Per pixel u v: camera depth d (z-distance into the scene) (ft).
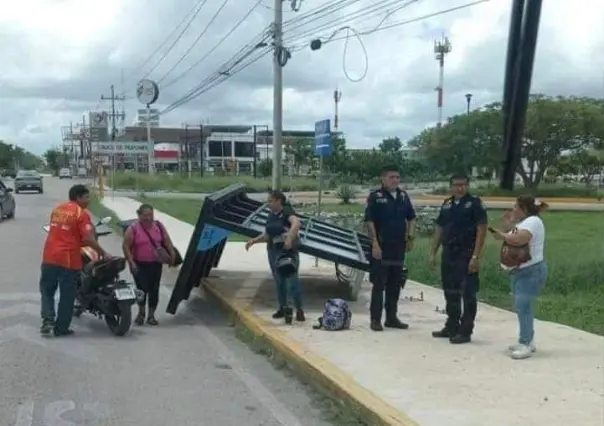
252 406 21.35
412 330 29.81
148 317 33.47
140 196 165.89
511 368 23.56
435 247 28.32
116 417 20.11
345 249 35.99
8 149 546.26
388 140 336.49
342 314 29.73
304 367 24.21
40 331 30.55
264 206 42.60
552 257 53.36
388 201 29.60
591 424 18.15
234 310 34.58
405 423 18.03
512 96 15.16
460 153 215.72
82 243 30.04
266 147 433.07
